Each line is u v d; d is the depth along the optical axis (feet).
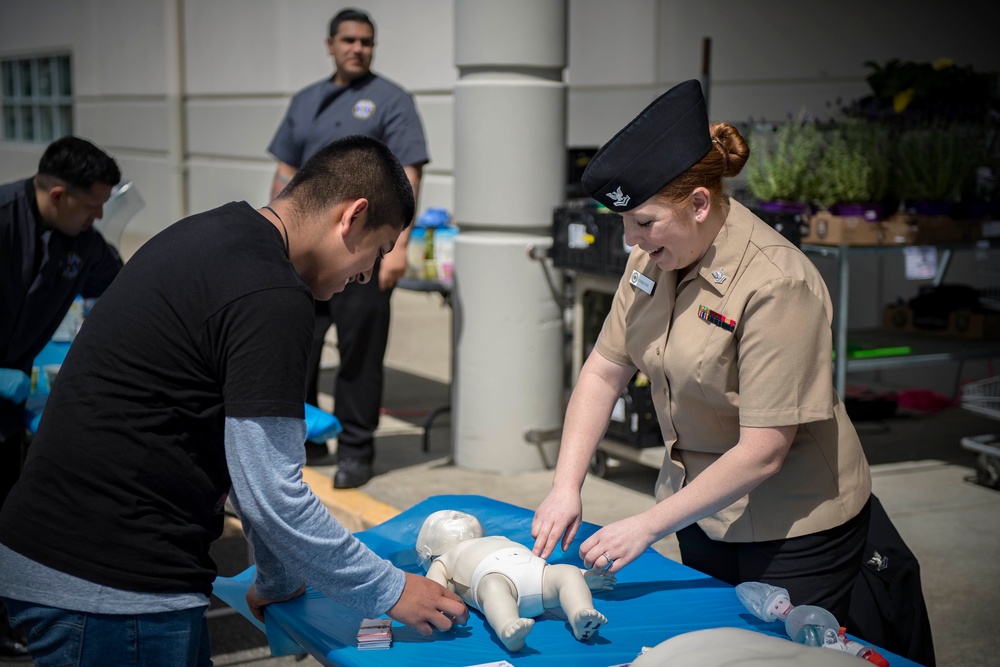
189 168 47.93
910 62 17.49
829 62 22.66
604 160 6.70
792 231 14.73
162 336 6.03
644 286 7.48
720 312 6.95
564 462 7.83
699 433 7.52
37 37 59.62
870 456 17.44
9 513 6.27
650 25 26.63
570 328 21.18
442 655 6.58
